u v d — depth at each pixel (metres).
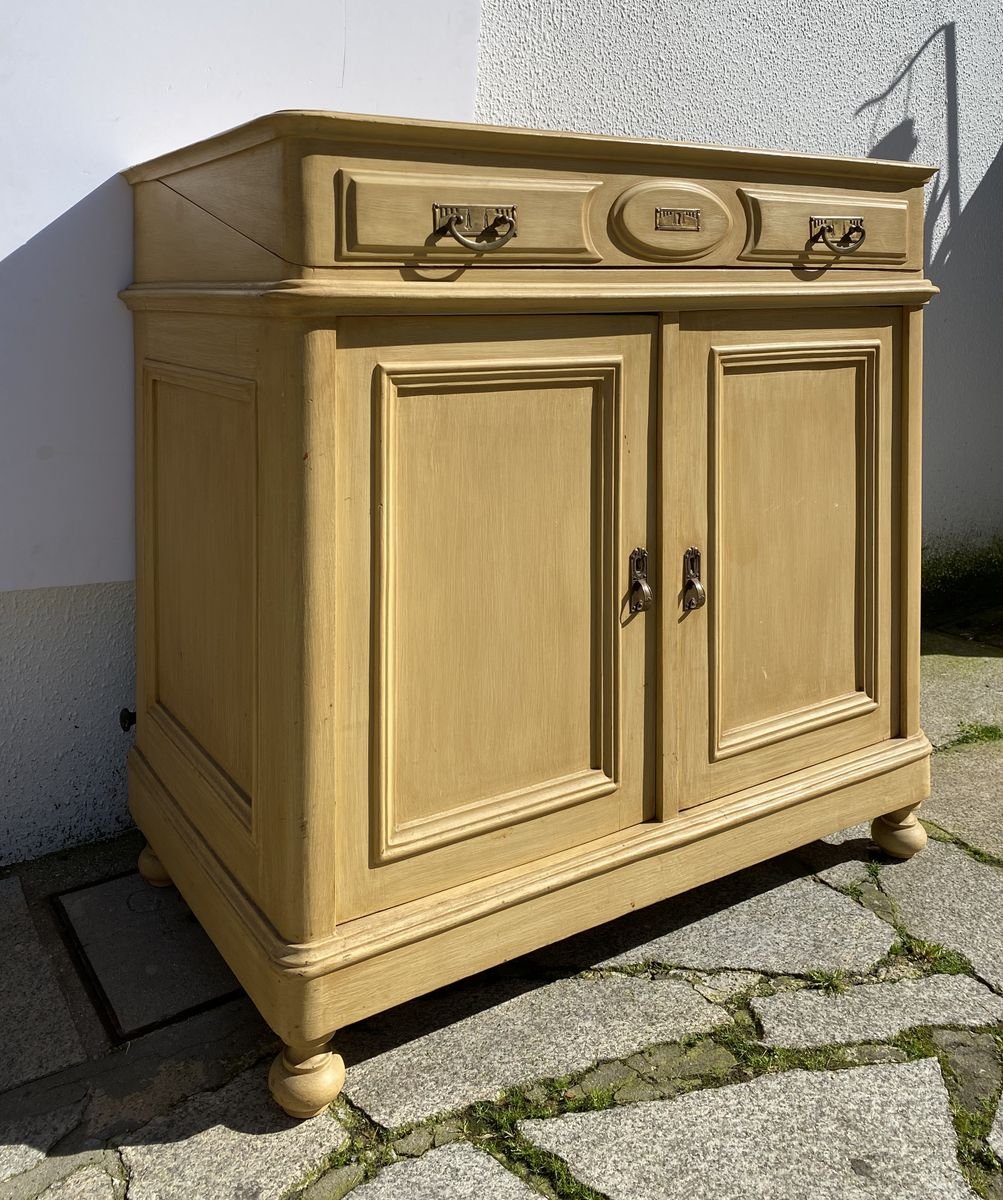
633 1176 1.38
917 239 1.98
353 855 1.49
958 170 3.55
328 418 1.37
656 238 1.62
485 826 1.60
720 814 1.83
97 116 1.94
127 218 2.00
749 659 1.88
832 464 1.95
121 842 2.21
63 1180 1.39
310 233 1.33
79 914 1.96
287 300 1.31
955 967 1.81
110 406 2.05
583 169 1.54
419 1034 1.66
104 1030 1.67
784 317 1.83
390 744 1.50
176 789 1.84
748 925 1.94
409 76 2.26
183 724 1.85
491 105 2.47
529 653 1.62
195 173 1.64
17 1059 1.61
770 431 1.85
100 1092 1.54
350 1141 1.45
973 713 2.90
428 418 1.47
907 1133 1.45
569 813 1.69
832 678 2.01
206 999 1.74
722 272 1.71
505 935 1.60
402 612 1.49
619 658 1.71
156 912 1.97
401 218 1.38
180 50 2.00
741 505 1.83
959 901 2.02
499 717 1.61
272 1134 1.46
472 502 1.53
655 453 1.70
